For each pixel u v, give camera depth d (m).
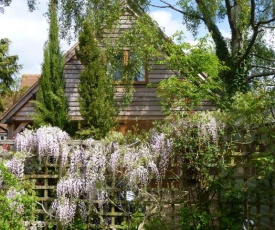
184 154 8.26
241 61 16.88
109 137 8.59
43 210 8.62
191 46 12.12
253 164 8.00
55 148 8.69
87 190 8.39
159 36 14.18
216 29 17.28
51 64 13.42
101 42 14.70
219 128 8.10
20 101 15.96
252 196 7.93
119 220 8.62
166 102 10.91
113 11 14.56
